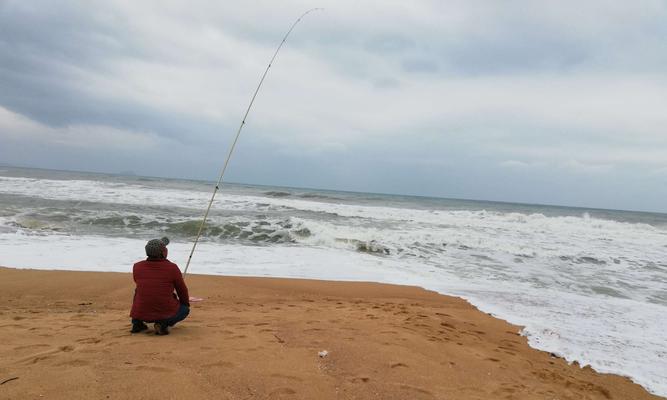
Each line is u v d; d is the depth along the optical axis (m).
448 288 8.78
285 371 3.34
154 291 4.14
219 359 3.47
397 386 3.28
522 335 5.80
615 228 23.62
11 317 4.94
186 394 2.76
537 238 17.94
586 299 8.37
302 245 13.29
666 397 4.16
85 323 4.68
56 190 24.08
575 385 4.08
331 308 6.44
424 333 5.09
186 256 10.61
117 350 3.54
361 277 9.52
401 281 9.33
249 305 6.46
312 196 39.91
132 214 15.95
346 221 19.41
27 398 2.50
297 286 8.22
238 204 23.22
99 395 2.62
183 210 18.78
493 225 21.56
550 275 10.97
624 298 8.83
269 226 15.37
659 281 10.80
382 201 41.34
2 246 10.07
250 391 2.92
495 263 12.23
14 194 21.02
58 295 6.60
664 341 5.89
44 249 10.02
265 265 10.15
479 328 5.92
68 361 3.18
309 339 4.36
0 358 3.20
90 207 17.78
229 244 12.73
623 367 4.87
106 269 8.48
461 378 3.68
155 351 3.57
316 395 2.96
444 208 36.28
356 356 3.88
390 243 14.28
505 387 3.64
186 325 4.70
